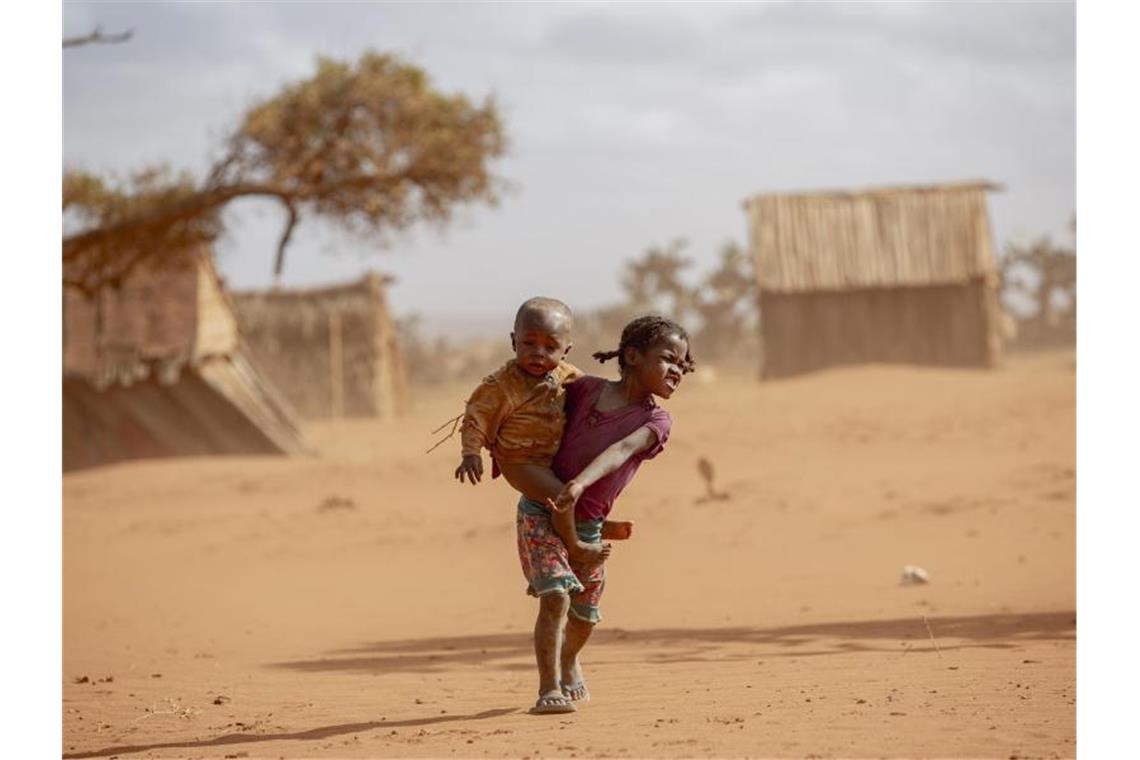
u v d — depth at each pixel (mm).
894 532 27750
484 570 27328
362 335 83750
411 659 15648
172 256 48000
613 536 10703
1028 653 13141
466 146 44312
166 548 33938
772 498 34062
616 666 13766
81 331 57500
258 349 83438
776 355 77812
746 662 13508
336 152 43625
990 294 76875
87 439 58812
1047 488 31953
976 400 49344
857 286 76938
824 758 8062
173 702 12516
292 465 51594
